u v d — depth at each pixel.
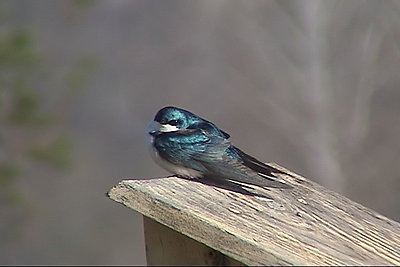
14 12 14.48
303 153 15.17
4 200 12.34
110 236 15.48
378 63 15.21
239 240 4.64
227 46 16.98
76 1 15.59
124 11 17.70
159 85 17.25
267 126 15.80
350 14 15.58
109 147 16.61
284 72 16.11
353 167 14.59
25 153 12.28
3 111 11.99
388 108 14.95
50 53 15.76
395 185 14.27
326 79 15.48
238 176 5.41
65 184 15.70
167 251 5.97
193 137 5.59
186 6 17.64
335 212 5.43
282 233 4.88
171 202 4.96
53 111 13.85
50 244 15.09
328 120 15.24
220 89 16.75
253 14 16.83
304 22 16.05
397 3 15.25
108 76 17.14
